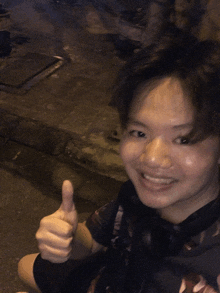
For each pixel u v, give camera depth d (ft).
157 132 2.19
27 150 10.46
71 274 3.34
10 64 14.58
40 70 14.23
